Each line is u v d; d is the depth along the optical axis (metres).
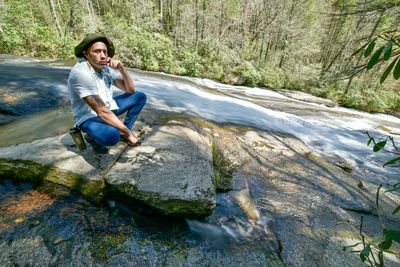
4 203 1.68
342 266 1.70
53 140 2.31
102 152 2.08
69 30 12.91
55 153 2.06
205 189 1.97
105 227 1.69
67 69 6.77
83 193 1.87
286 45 16.91
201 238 1.80
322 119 7.57
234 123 4.35
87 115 1.84
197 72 13.34
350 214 2.43
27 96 3.45
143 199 1.83
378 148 0.71
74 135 1.95
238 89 11.70
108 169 1.96
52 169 1.88
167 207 1.84
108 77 1.96
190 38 14.97
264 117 5.68
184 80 10.42
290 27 15.95
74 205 1.81
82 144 2.05
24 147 2.12
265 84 14.45
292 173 2.99
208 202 1.88
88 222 1.70
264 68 14.93
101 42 1.69
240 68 13.82
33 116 2.96
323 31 18.70
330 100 13.74
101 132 1.79
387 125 9.19
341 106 12.89
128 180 1.87
